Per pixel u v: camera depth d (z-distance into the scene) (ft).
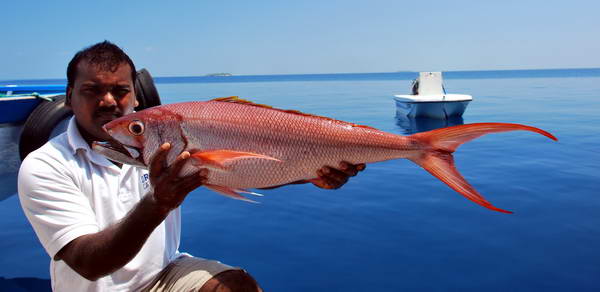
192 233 16.10
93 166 7.32
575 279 12.33
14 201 19.49
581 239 15.14
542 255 13.96
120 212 7.50
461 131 7.45
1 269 12.71
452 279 12.49
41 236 6.69
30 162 6.76
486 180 23.81
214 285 7.64
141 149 6.73
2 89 30.01
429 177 24.68
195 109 6.91
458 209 18.79
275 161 7.11
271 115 7.18
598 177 23.93
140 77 15.43
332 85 245.86
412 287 12.07
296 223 17.16
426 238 15.51
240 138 6.98
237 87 223.92
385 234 15.94
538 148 33.76
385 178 24.56
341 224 17.06
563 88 145.38
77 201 6.84
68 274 7.26
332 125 7.39
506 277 12.51
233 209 18.97
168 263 8.49
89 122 7.23
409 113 58.70
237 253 14.35
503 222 17.02
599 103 77.41
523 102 83.82
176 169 5.87
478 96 107.55
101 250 6.07
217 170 6.54
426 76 59.36
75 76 7.13
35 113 20.25
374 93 139.44
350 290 11.94
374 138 7.49
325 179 7.59
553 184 22.63
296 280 12.52
